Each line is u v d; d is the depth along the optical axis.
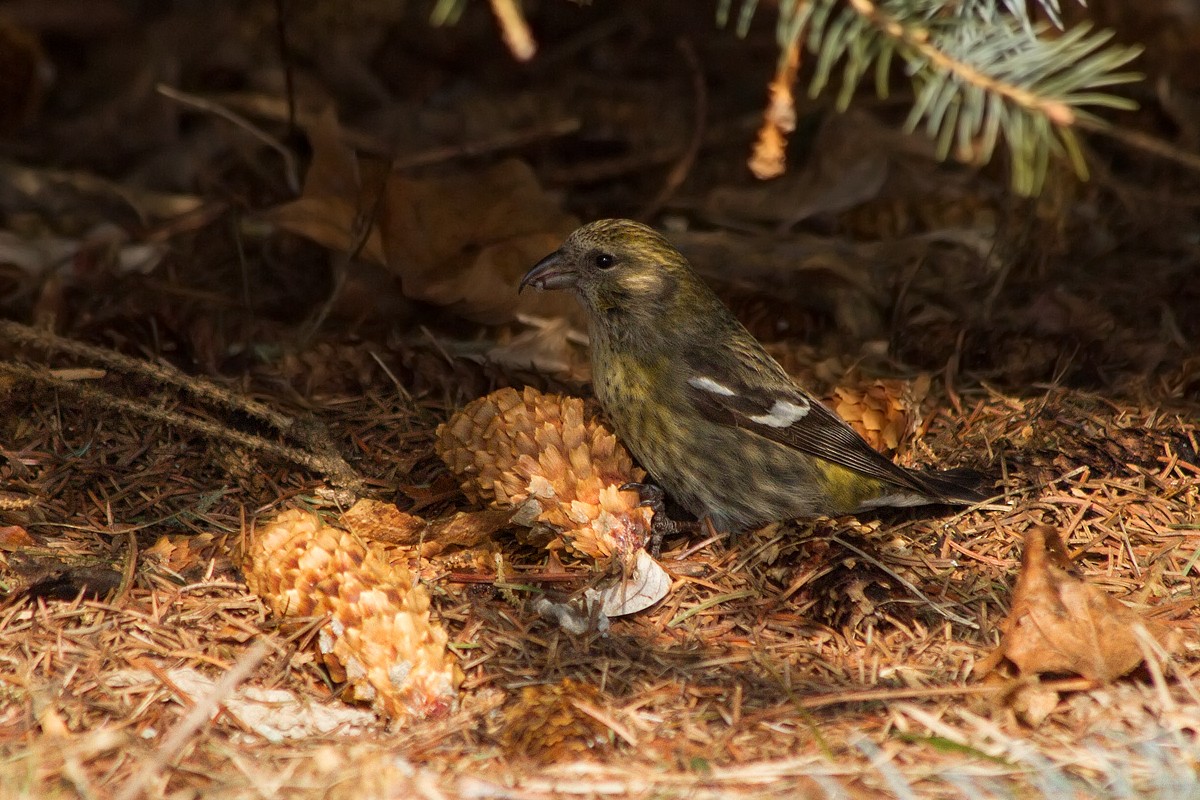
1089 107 15.02
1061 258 13.46
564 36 17.38
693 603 8.57
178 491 9.41
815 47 7.04
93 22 16.78
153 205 14.24
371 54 16.91
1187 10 15.09
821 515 9.90
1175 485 9.73
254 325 11.80
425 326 12.20
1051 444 10.24
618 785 6.31
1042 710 7.03
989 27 6.98
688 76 16.89
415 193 12.38
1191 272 13.04
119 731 6.82
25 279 12.35
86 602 7.99
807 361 11.91
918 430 10.62
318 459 9.54
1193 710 6.87
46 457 9.53
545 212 12.59
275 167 14.80
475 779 6.35
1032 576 7.62
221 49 16.62
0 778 6.09
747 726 7.09
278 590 7.75
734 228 14.32
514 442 8.79
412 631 7.32
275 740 6.90
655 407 9.99
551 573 8.58
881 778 6.38
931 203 14.26
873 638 8.20
